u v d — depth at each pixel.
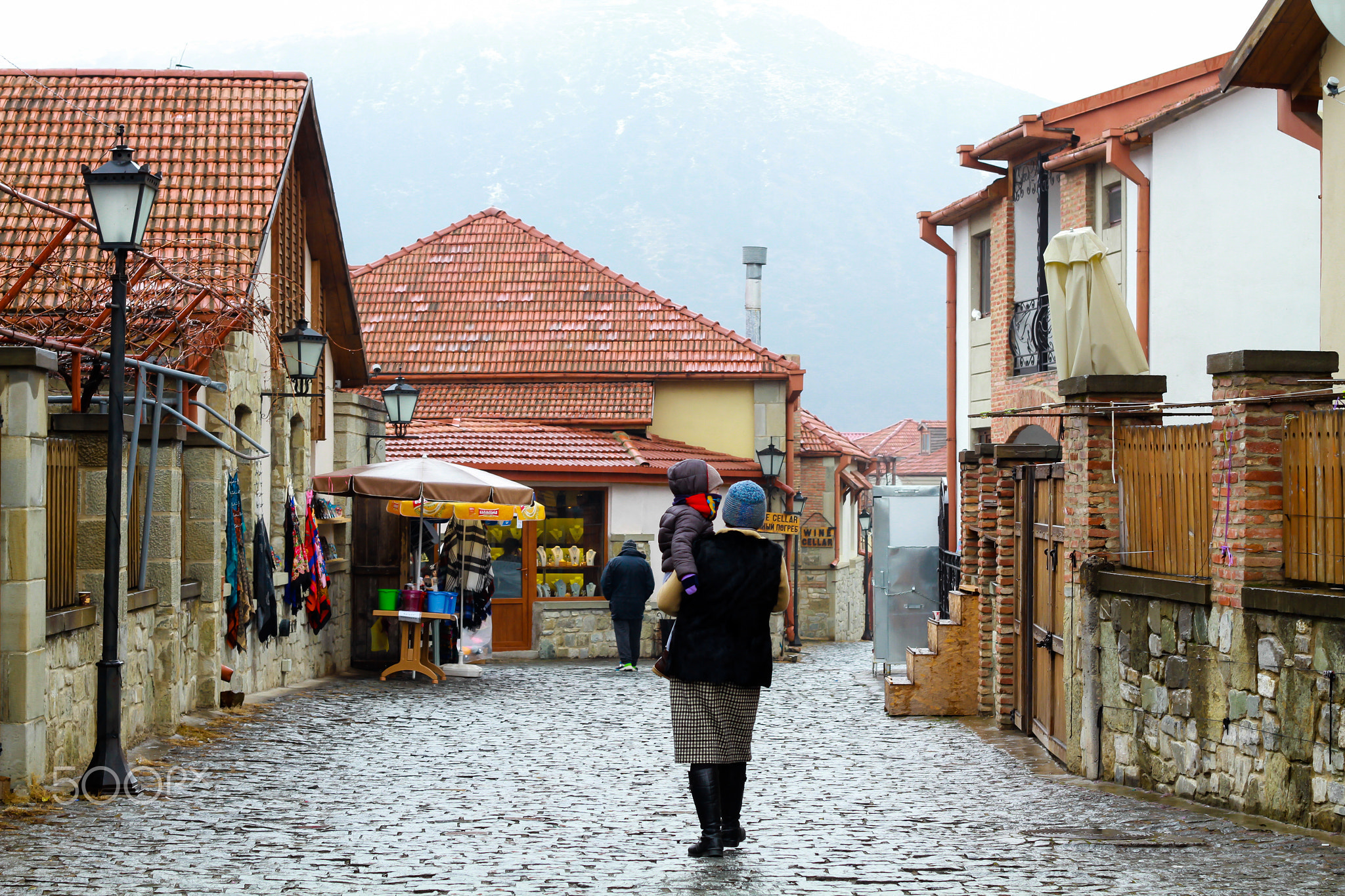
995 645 14.62
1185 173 18.69
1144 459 9.79
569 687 19.41
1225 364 8.34
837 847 7.27
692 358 31.80
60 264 14.95
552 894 5.97
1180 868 6.49
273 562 16.75
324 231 20.61
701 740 6.98
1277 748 7.85
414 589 19.45
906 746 12.87
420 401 31.14
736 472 30.61
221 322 14.27
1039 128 21.31
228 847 7.22
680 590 7.06
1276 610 7.77
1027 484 13.16
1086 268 11.32
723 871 6.55
